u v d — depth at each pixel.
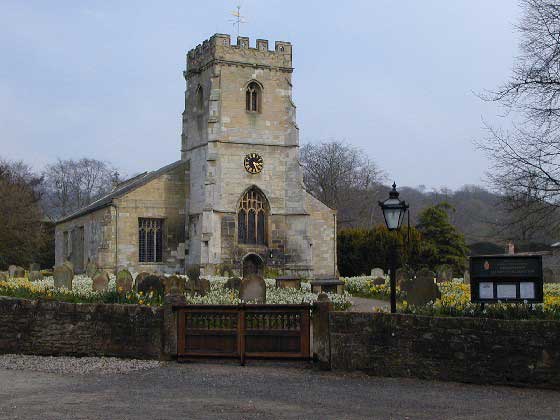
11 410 14.28
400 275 47.03
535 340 17.02
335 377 18.27
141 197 65.44
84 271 72.62
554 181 30.77
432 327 18.06
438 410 14.51
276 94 67.06
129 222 64.88
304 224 66.00
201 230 64.00
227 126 65.19
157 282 32.25
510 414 14.14
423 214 80.44
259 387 16.91
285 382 17.56
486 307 19.55
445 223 78.81
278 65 67.00
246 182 65.44
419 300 25.69
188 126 68.56
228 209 64.56
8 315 22.67
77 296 25.94
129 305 21.44
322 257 68.44
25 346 22.39
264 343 19.97
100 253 63.78
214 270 63.19
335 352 18.94
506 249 64.38
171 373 18.80
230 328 20.30
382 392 16.41
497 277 19.16
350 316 18.88
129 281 36.00
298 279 45.38
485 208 129.38
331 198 111.44
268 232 65.94
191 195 67.00
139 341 21.17
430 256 76.00
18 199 85.75
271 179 66.38
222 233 64.19
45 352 22.12
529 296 18.95
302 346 19.66
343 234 77.88
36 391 16.39
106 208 64.75
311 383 17.45
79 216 75.62
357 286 47.25
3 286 33.22
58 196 151.38
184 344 20.66
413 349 18.22
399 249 73.06
